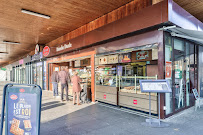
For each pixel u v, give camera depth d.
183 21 4.55
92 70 7.04
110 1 5.17
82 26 7.67
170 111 4.68
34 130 2.47
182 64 5.36
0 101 7.45
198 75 6.43
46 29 8.22
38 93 2.48
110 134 3.34
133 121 4.21
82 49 7.77
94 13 6.15
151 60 6.30
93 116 4.72
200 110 5.36
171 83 4.70
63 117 4.62
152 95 4.59
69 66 11.50
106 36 5.91
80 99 7.46
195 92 5.53
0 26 7.68
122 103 5.57
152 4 4.58
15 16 6.37
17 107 2.58
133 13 4.88
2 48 14.19
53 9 5.73
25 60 17.02
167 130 3.52
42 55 12.09
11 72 29.31
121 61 7.14
